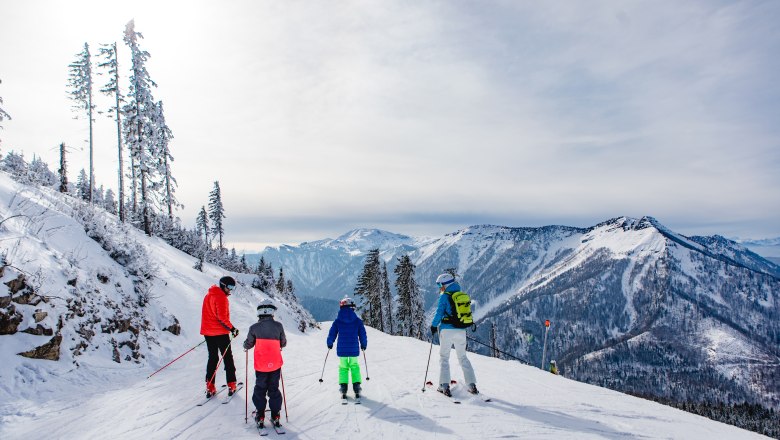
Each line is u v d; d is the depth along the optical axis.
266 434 5.64
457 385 8.50
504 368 11.47
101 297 10.84
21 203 14.29
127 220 36.38
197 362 11.20
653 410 7.36
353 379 7.47
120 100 32.91
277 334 6.24
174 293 16.53
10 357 7.52
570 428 6.00
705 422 6.80
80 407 6.88
